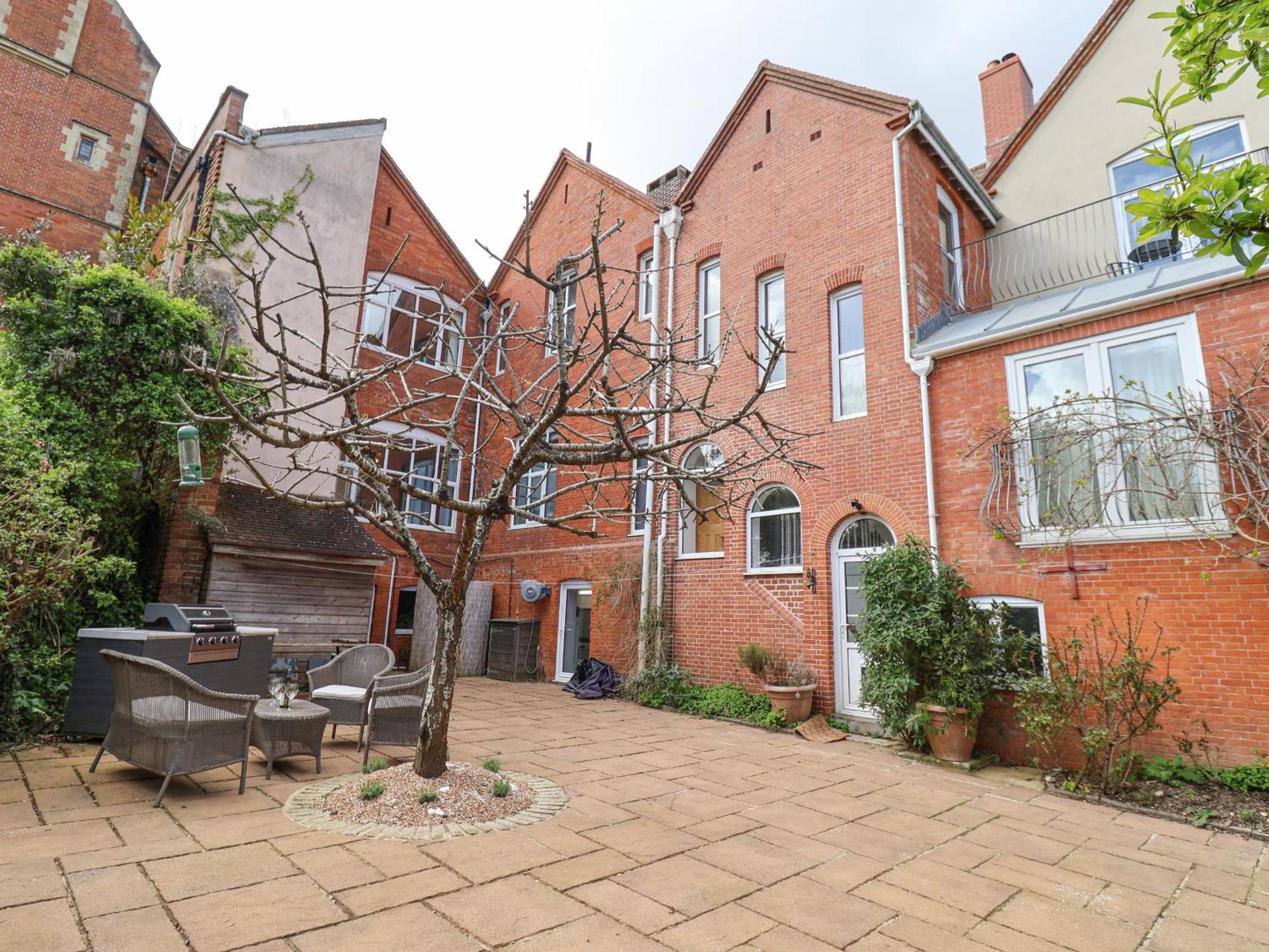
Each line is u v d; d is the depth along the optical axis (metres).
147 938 3.09
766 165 12.29
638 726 9.25
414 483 15.50
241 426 4.21
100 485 7.94
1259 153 9.69
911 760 7.87
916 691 8.09
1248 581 6.77
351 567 11.72
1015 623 8.27
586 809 5.42
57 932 3.10
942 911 3.91
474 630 14.76
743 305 12.08
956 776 7.23
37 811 4.70
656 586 11.96
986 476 8.72
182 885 3.65
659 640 11.56
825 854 4.72
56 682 7.20
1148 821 5.95
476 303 17.45
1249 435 6.84
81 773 5.64
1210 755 6.73
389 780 5.39
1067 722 7.18
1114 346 8.02
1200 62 2.89
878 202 10.58
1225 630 6.83
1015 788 6.83
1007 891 4.26
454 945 3.19
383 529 5.34
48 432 7.60
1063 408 8.12
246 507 11.25
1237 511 6.86
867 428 9.98
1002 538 8.41
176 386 8.52
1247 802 6.20
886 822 5.55
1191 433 7.11
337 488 13.66
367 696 6.79
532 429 5.03
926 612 7.91
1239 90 10.10
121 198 18.08
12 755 6.09
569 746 7.81
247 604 10.42
